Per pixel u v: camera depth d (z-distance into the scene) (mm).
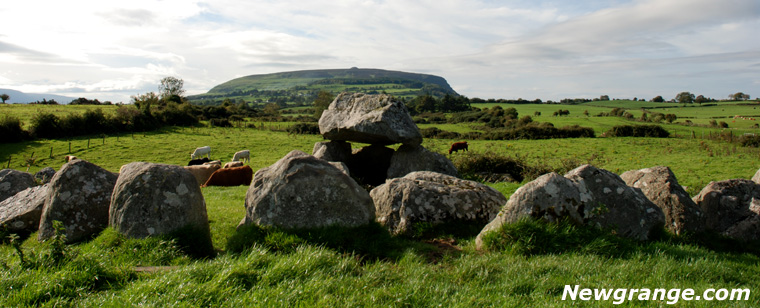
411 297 5223
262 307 4777
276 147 48844
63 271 5391
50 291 5039
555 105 153250
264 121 88750
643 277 6262
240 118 85875
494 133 58656
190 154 43906
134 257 7004
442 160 18453
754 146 45094
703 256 7676
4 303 4711
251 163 38562
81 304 4781
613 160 36750
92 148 45188
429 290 5477
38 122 50969
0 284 5043
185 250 7555
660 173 10508
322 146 18969
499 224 8148
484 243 7941
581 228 8078
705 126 79062
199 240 7797
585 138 53906
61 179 9086
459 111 119688
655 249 7746
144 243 7316
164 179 7910
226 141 52562
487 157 25109
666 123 84812
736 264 7617
